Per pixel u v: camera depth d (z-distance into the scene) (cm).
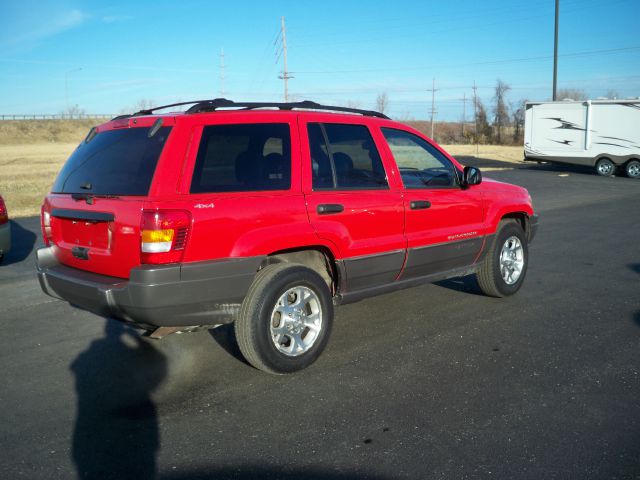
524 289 670
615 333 514
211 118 409
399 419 361
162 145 393
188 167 390
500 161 3566
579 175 2577
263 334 411
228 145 411
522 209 632
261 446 332
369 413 369
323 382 419
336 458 318
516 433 340
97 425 361
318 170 454
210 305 397
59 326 561
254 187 416
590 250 913
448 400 386
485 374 427
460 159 3756
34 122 10544
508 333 517
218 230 391
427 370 437
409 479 296
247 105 442
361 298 496
